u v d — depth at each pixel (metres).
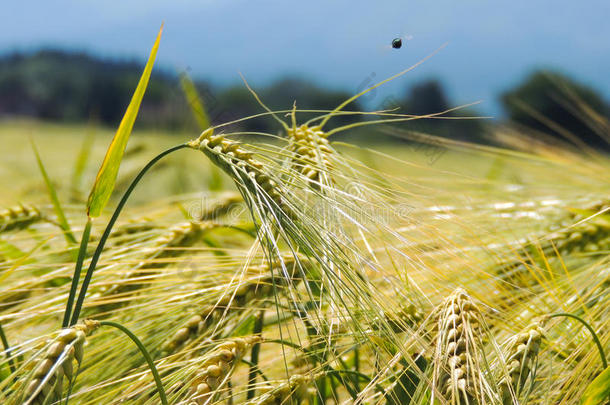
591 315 0.90
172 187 1.85
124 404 0.79
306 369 0.85
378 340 0.80
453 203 1.09
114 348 0.84
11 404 0.69
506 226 1.10
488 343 0.80
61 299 0.89
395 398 0.81
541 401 0.83
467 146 1.30
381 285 0.87
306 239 0.77
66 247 1.00
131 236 0.99
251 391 0.85
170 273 0.89
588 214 1.08
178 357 0.83
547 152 1.45
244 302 0.85
